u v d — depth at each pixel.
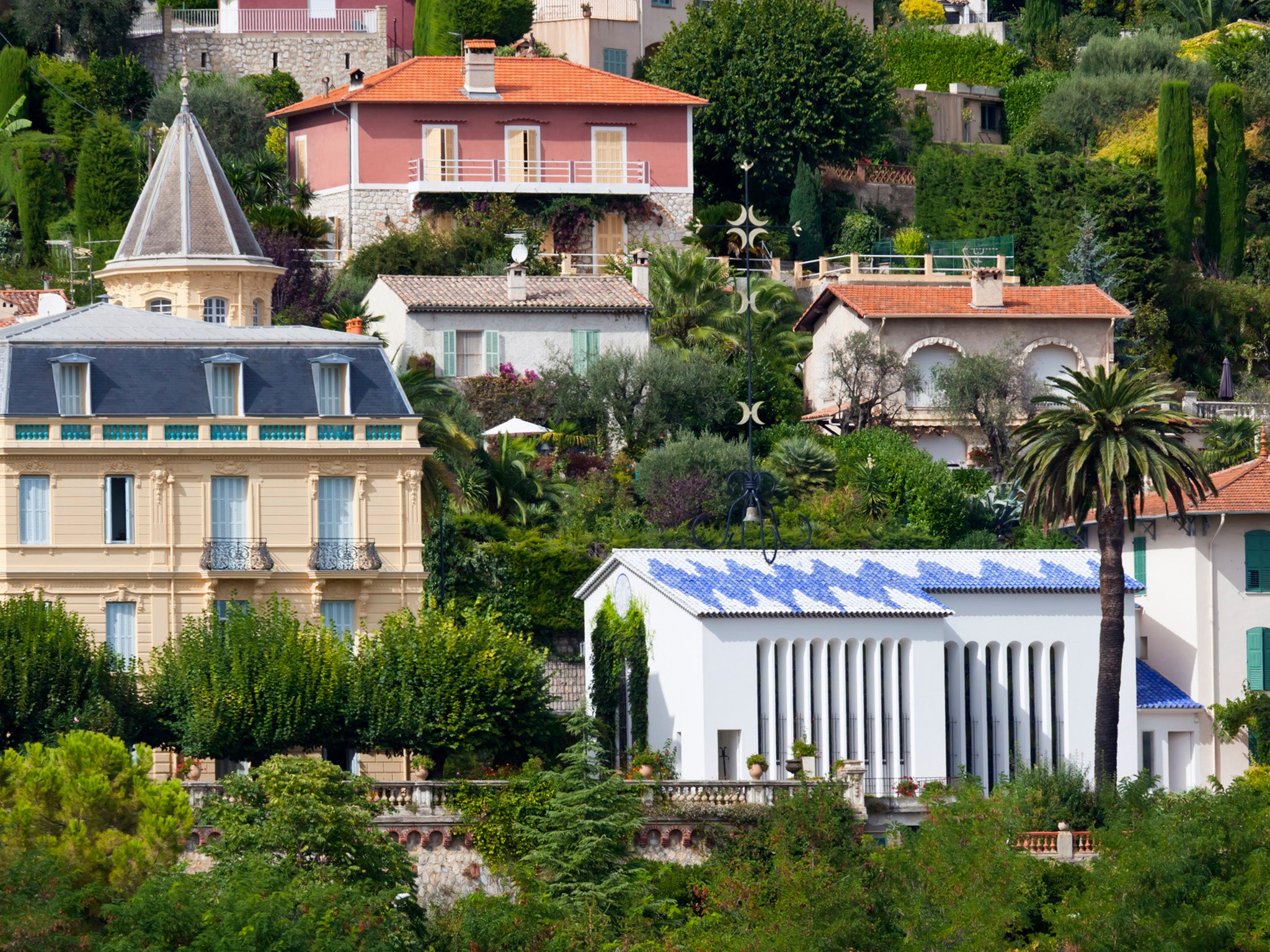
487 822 185.25
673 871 185.00
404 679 196.75
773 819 189.25
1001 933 172.50
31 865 149.75
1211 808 188.62
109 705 189.38
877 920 172.00
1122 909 174.62
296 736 192.75
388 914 160.38
